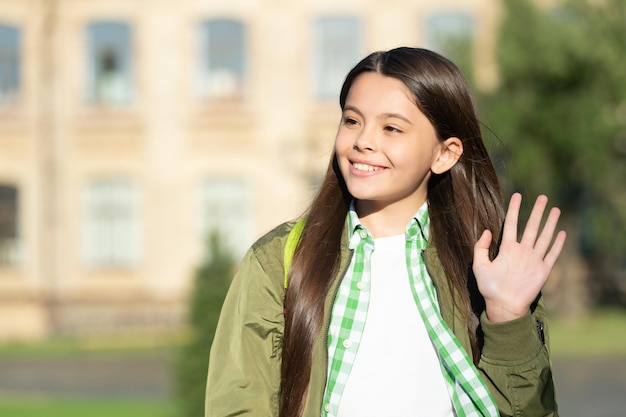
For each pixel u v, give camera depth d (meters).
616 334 27.67
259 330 3.27
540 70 28.17
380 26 32.62
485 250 3.25
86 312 32.75
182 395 12.36
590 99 28.27
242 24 33.03
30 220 32.78
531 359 3.14
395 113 3.28
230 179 33.12
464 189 3.52
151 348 28.86
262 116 32.97
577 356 23.91
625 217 29.70
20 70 32.88
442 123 3.34
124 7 32.88
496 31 28.92
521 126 28.34
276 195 32.94
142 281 32.91
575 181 29.98
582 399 17.78
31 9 32.78
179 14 32.91
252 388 3.23
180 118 33.03
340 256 3.35
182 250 33.03
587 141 28.09
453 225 3.47
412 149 3.30
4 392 20.36
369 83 3.33
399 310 3.30
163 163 32.97
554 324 30.16
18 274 32.72
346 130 3.37
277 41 32.91
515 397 3.14
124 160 33.03
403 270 3.37
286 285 3.31
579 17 29.22
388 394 3.20
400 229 3.45
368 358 3.24
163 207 33.03
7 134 32.81
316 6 32.81
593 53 28.05
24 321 32.62
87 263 32.97
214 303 12.30
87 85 33.00
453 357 3.18
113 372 23.75
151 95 33.03
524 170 27.67
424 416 3.20
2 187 32.94
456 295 3.33
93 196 33.03
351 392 3.21
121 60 33.03
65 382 22.03
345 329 3.25
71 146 32.97
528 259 3.22
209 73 33.06
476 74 28.91
